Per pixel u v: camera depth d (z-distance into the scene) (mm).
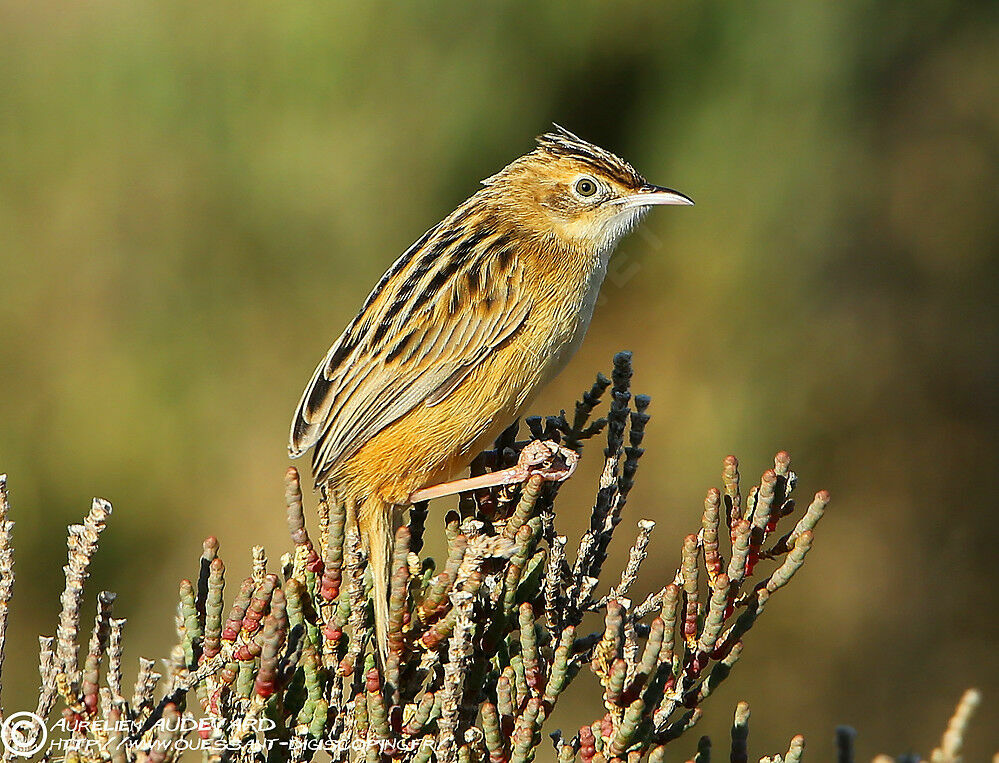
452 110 14625
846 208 15727
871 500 16094
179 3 14570
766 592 4688
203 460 15086
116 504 14719
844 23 15258
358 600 4723
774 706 14773
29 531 14445
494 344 5934
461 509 5453
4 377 14727
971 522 15898
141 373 14992
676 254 15875
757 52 15000
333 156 14594
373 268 15078
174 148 14836
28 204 14961
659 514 15289
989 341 16125
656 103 15172
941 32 15859
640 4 14703
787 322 15961
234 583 14484
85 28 14945
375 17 14242
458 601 4508
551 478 5258
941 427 16203
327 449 5941
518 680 4840
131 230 15055
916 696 14844
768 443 15719
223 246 15094
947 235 16156
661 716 4664
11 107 14930
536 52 14734
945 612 15500
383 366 5859
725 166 15211
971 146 15969
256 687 4484
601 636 5062
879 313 16250
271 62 14445
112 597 4516
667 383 15836
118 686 4539
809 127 15305
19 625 14148
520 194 6484
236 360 15305
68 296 15078
